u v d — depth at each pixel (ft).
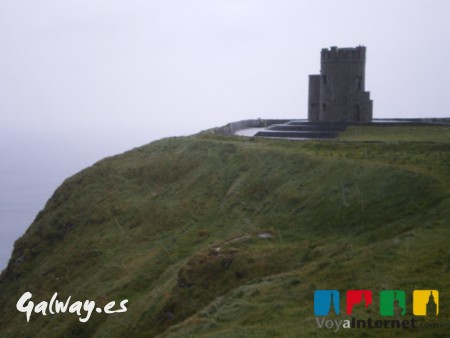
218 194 128.06
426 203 78.64
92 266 125.70
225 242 93.50
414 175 87.66
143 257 113.80
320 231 87.30
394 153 111.24
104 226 142.72
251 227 101.24
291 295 61.67
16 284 146.51
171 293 83.56
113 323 90.07
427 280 54.24
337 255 71.87
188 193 136.77
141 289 100.17
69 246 144.15
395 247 64.95
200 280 82.38
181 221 123.75
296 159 120.98
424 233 67.05
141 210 139.85
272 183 116.26
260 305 61.98
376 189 89.45
